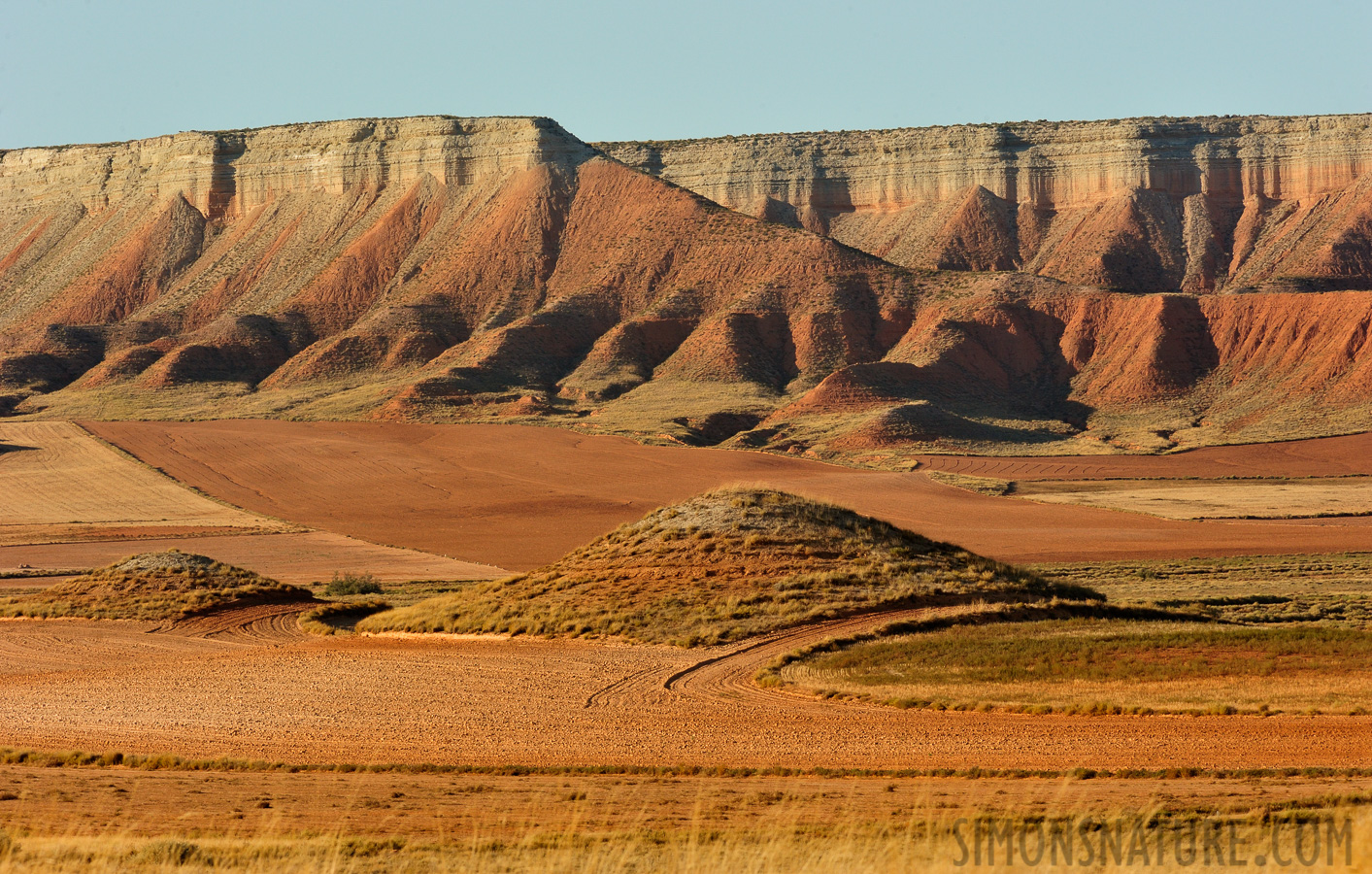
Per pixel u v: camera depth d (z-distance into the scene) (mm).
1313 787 41219
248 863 29406
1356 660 65562
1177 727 53375
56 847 30641
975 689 62875
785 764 49688
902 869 27219
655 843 31875
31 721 63969
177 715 64625
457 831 35844
